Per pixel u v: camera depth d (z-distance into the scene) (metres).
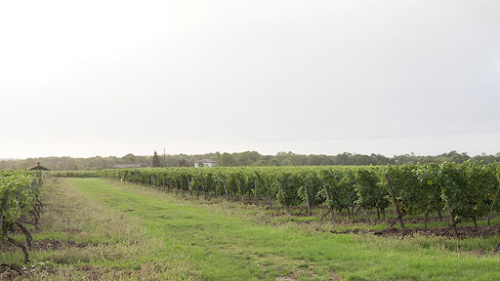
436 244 8.43
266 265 7.55
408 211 11.13
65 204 18.88
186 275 6.63
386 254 7.74
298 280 6.43
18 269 6.45
